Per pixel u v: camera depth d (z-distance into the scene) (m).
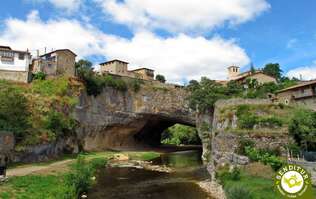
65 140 55.78
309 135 32.25
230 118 42.25
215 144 43.09
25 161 42.19
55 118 51.41
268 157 31.27
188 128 118.06
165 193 32.66
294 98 51.56
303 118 35.06
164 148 91.94
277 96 56.00
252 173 30.55
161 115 81.38
